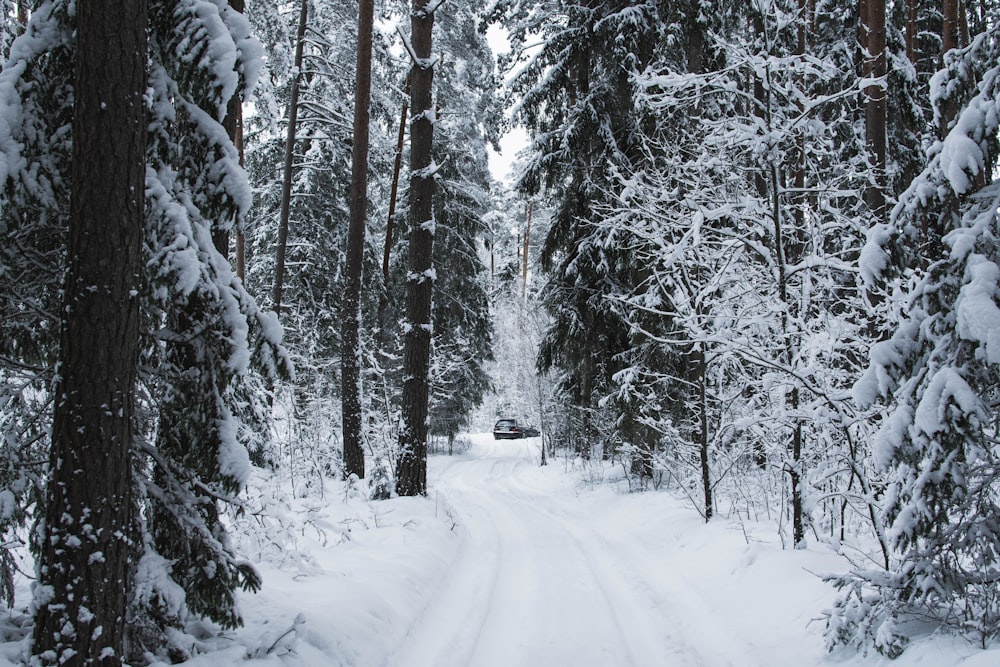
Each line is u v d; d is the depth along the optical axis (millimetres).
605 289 14156
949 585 3887
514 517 12211
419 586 6625
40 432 3994
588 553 8781
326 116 16656
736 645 5031
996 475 3846
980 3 9227
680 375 12508
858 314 7270
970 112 3803
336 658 4332
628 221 10133
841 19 12570
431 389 20016
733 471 9312
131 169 3381
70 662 3096
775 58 7047
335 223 19891
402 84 17766
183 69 3771
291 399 11391
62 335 3297
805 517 6727
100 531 3225
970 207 4078
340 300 19656
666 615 5957
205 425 3982
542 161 14719
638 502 11727
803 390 6969
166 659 3688
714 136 7547
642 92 7918
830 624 4477
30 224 3766
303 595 5305
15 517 3535
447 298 22656
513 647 5262
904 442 4043
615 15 12977
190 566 3904
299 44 15227
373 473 11539
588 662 4945
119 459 3332
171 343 4141
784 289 7031
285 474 11672
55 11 3660
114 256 3311
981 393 3910
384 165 19828
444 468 23156
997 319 3486
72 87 3777
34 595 3217
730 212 7316
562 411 22328
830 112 9930
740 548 7105
